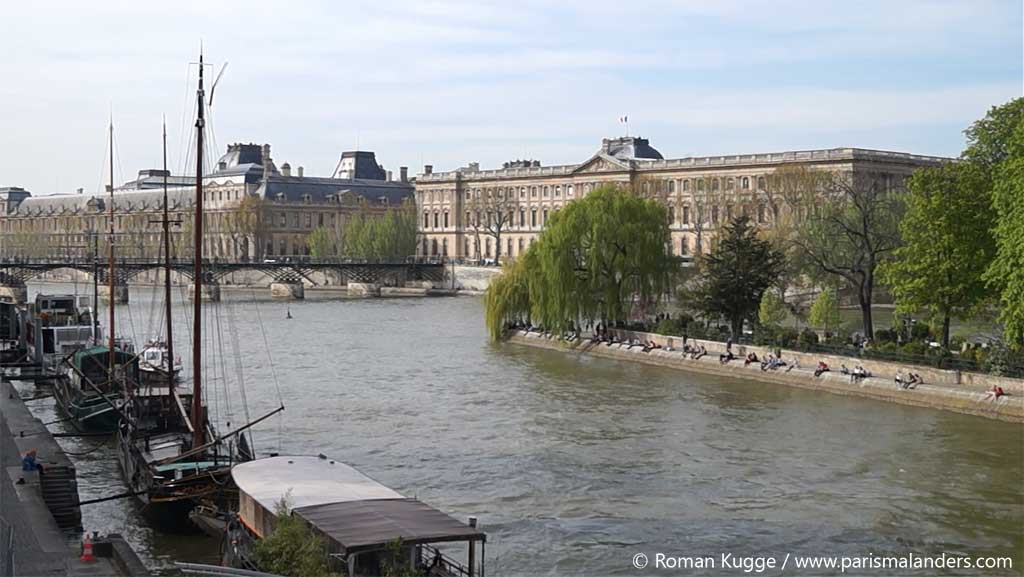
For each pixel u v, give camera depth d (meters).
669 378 101.56
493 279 134.75
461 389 96.19
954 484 61.88
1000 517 55.91
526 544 51.97
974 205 89.44
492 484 62.69
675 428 77.44
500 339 133.62
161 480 55.44
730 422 79.44
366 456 69.62
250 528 44.81
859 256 118.94
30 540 45.97
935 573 48.25
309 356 121.19
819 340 104.88
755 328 111.12
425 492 61.03
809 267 122.44
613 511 57.25
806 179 162.00
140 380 91.06
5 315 127.88
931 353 90.75
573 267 122.19
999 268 81.56
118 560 44.41
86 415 79.75
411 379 102.69
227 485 53.44
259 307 199.00
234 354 122.38
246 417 82.69
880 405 85.69
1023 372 82.00
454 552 50.22
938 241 89.94
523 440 73.81
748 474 64.44
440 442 73.50
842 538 52.75
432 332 148.00
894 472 64.50
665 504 58.41
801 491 60.78
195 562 49.91
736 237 113.38
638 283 122.50
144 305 199.50
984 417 79.88
